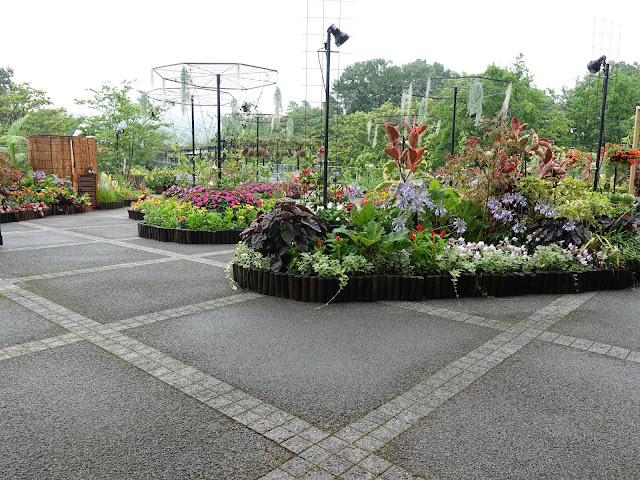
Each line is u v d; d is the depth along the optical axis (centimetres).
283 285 513
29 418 267
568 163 1147
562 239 622
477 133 2486
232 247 841
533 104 2936
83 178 1562
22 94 3225
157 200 1173
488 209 650
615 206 746
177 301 501
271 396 296
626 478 220
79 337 396
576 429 262
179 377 322
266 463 229
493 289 527
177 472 221
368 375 327
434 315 461
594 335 409
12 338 392
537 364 349
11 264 682
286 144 2233
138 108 2727
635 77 3822
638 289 569
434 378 323
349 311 471
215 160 1470
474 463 230
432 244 532
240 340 391
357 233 550
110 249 812
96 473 220
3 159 1306
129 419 267
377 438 251
